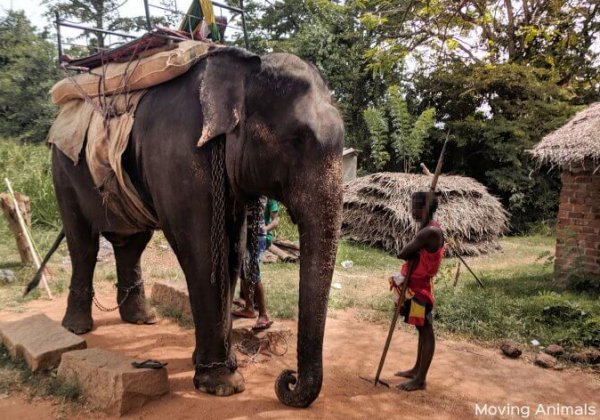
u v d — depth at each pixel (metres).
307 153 3.11
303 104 3.20
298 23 24.16
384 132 19.34
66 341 4.18
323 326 3.14
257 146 3.29
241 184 3.51
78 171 4.68
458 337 5.55
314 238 3.07
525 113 18.44
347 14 20.41
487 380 4.39
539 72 17.34
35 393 3.63
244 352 4.65
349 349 5.02
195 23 4.44
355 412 3.61
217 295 3.70
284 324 5.57
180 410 3.46
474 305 6.27
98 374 3.50
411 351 5.05
